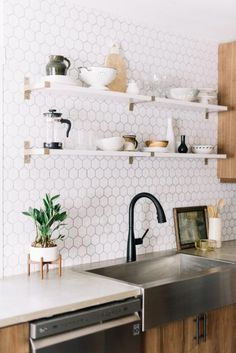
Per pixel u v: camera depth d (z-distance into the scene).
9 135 2.55
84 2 2.82
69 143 2.70
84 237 2.90
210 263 3.07
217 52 3.72
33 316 1.90
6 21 2.52
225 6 2.90
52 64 2.56
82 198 2.89
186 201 3.54
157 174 3.33
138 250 3.22
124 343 2.21
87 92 2.61
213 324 2.78
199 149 3.40
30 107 2.62
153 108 3.27
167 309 2.40
